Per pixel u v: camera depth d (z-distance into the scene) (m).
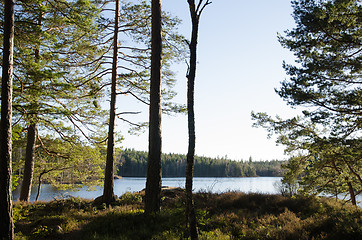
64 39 14.59
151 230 8.23
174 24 15.72
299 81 12.30
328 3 11.61
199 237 7.07
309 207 11.94
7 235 7.21
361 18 10.93
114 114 15.83
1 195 7.27
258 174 127.94
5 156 7.49
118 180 83.62
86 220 9.96
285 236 7.43
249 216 10.18
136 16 16.31
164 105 17.22
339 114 12.23
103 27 15.82
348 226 7.56
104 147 19.08
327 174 16.80
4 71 7.89
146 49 16.70
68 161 19.16
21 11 11.77
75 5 12.02
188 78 7.44
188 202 6.79
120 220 9.34
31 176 17.05
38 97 11.41
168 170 117.94
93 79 17.02
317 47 12.32
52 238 8.02
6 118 7.68
